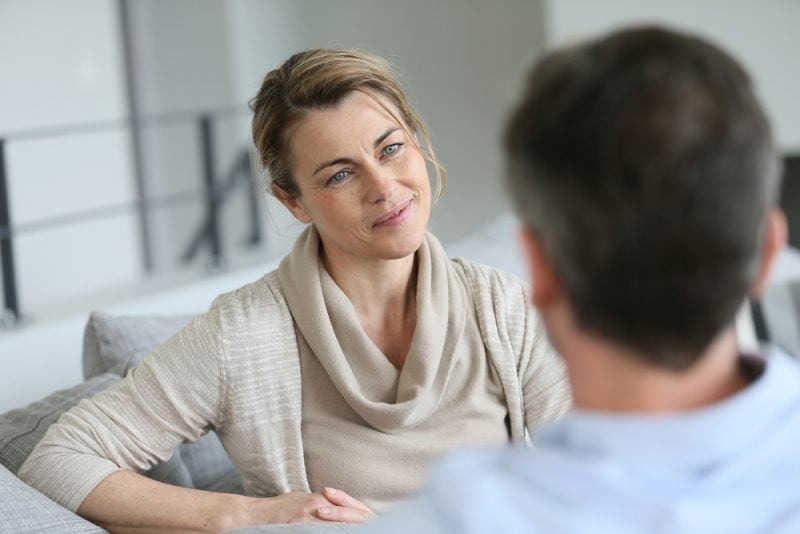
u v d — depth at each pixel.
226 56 11.40
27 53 10.26
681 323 1.08
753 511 1.06
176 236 11.70
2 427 3.32
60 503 2.83
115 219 11.09
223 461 3.63
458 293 2.95
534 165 1.10
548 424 3.02
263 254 9.18
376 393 2.88
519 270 5.02
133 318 3.83
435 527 1.10
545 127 1.09
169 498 2.78
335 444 2.88
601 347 1.12
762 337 5.01
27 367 6.36
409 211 2.75
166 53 11.61
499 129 1.19
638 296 1.08
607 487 1.04
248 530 2.28
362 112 2.72
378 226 2.74
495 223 5.55
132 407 2.87
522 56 11.29
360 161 2.71
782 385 1.10
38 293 10.33
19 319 6.78
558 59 1.11
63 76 10.57
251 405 2.87
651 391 1.11
